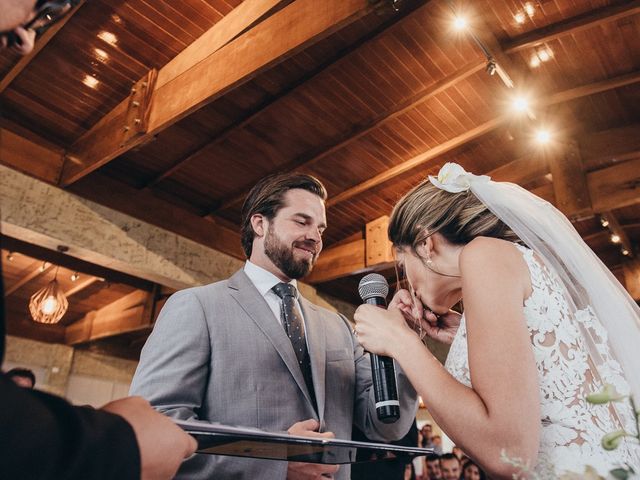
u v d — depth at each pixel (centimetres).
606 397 66
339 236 694
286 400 153
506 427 84
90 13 402
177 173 561
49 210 484
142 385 144
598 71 480
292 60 455
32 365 918
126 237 534
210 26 417
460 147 581
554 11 425
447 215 126
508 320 93
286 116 509
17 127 486
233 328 160
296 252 186
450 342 141
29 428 49
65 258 696
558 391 98
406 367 101
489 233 123
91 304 902
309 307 186
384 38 448
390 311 115
